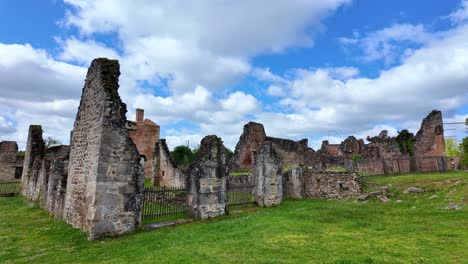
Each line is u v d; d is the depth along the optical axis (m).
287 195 19.50
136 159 10.86
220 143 14.23
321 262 6.82
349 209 13.90
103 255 7.99
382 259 6.90
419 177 18.20
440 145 29.41
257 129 36.03
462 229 9.40
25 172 23.91
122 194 10.36
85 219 10.25
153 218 12.27
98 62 11.30
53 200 14.48
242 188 16.48
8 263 7.54
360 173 20.91
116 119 10.54
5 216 14.12
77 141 12.27
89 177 10.45
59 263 7.49
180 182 24.44
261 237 9.25
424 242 8.33
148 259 7.34
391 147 29.61
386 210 13.34
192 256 7.42
